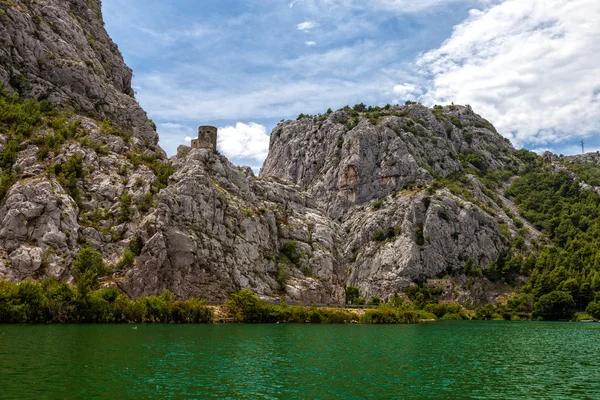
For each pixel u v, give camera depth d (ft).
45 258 371.35
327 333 355.36
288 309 452.76
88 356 204.85
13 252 367.04
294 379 181.98
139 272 402.11
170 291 417.90
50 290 333.42
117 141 519.60
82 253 376.89
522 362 243.19
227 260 467.93
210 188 482.28
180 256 428.56
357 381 183.11
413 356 252.62
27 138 468.34
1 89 493.77
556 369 222.69
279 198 615.57
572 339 377.30
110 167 485.56
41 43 549.54
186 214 453.17
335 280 583.58
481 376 201.46
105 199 454.81
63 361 191.93
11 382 156.04
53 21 579.89
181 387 161.27
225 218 490.08
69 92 552.82
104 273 398.42
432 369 215.10
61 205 404.77
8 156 431.84
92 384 158.61
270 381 176.86
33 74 533.55
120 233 434.71
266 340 292.40
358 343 299.38
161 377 173.37
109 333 285.02
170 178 480.64
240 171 577.02
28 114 483.51
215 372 187.32
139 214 450.71
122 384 160.45
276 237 549.54
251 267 491.72
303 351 252.83
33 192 395.34
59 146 466.29
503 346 317.83
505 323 615.57
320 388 169.58
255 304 429.38
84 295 341.21
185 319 388.78
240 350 245.86
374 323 499.10
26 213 384.06
